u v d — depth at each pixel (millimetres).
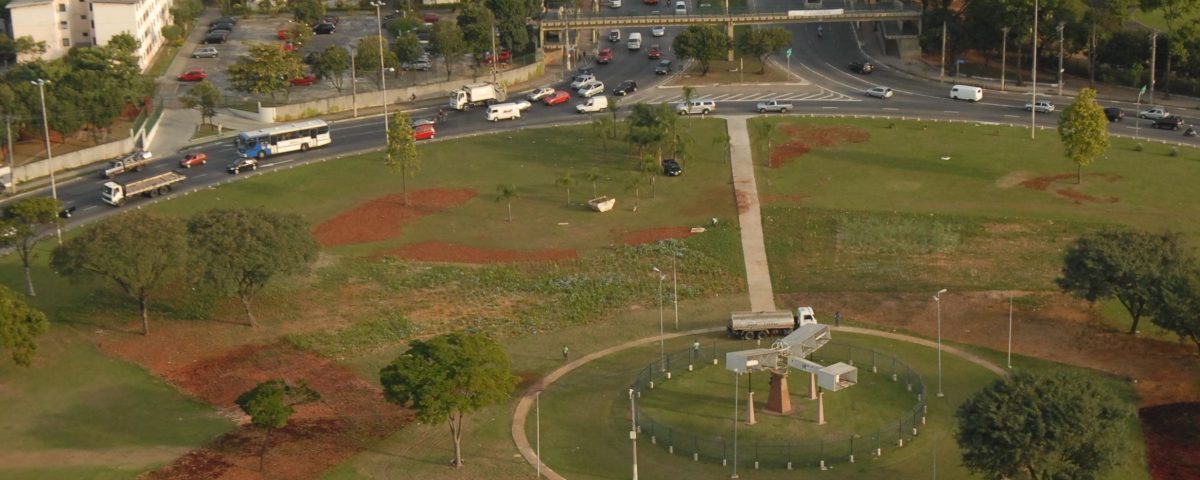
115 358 186875
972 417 143125
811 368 166125
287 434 165125
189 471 156125
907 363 182375
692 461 157375
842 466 155000
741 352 165250
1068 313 197000
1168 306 175500
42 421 169250
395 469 157250
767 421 165750
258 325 197250
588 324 199500
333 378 181750
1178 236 193000
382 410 172375
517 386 178375
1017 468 140125
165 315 199875
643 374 179875
